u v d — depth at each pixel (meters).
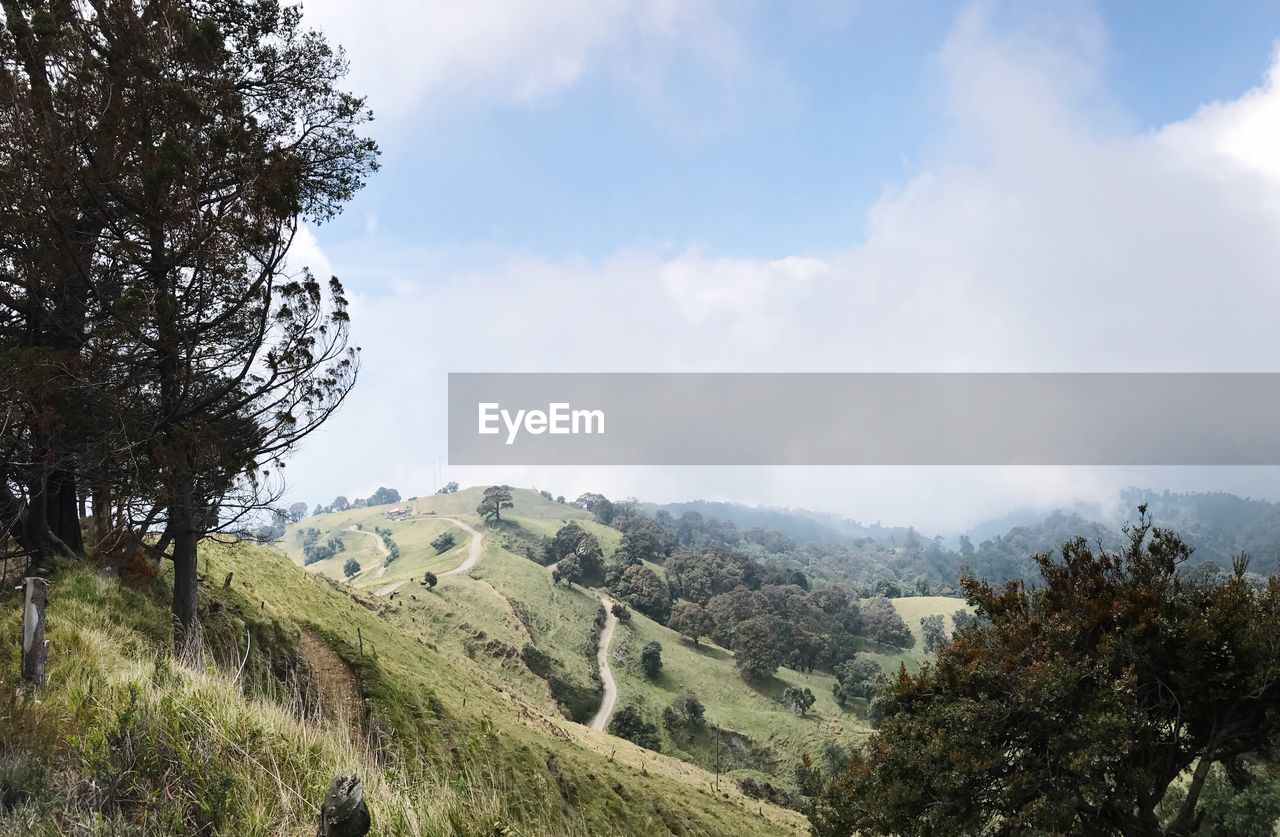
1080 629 17.80
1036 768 16.61
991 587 20.70
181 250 18.69
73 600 14.27
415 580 131.00
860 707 123.06
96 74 18.00
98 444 18.27
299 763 5.98
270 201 19.41
